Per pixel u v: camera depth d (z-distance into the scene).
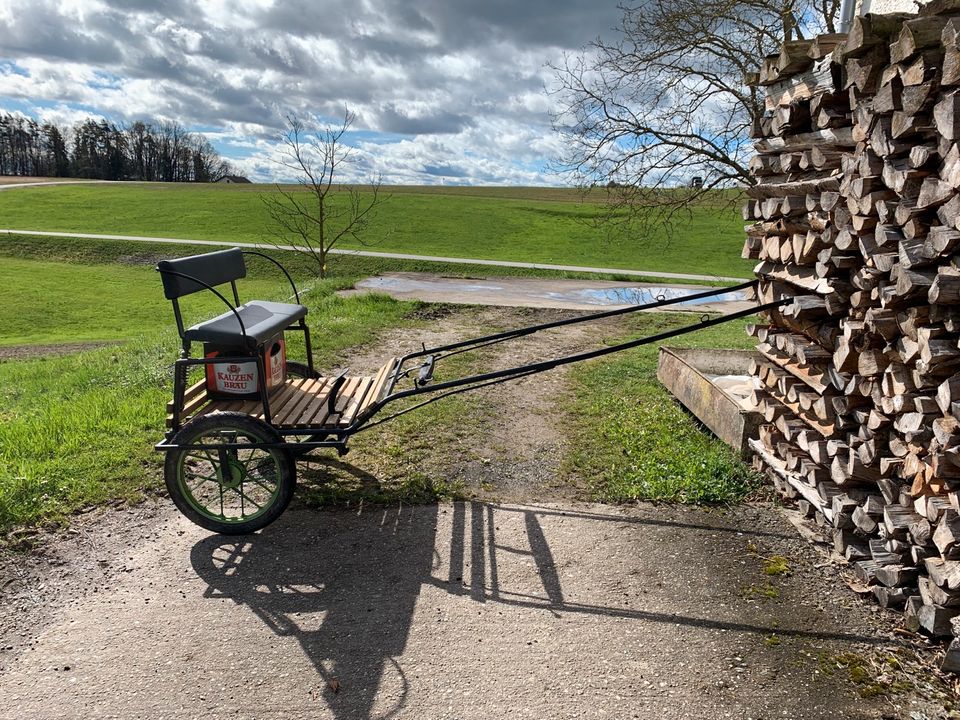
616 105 14.76
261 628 3.18
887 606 3.35
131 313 23.02
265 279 30.59
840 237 3.56
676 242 40.72
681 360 6.56
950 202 2.75
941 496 3.06
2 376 9.12
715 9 13.10
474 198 64.12
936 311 2.90
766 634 3.19
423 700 2.75
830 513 3.89
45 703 2.71
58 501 4.25
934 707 2.74
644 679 2.89
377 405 3.93
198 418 3.73
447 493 4.58
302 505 4.36
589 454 5.33
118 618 3.24
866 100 3.30
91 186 72.81
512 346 9.22
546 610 3.35
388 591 3.48
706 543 4.01
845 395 3.66
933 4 2.91
